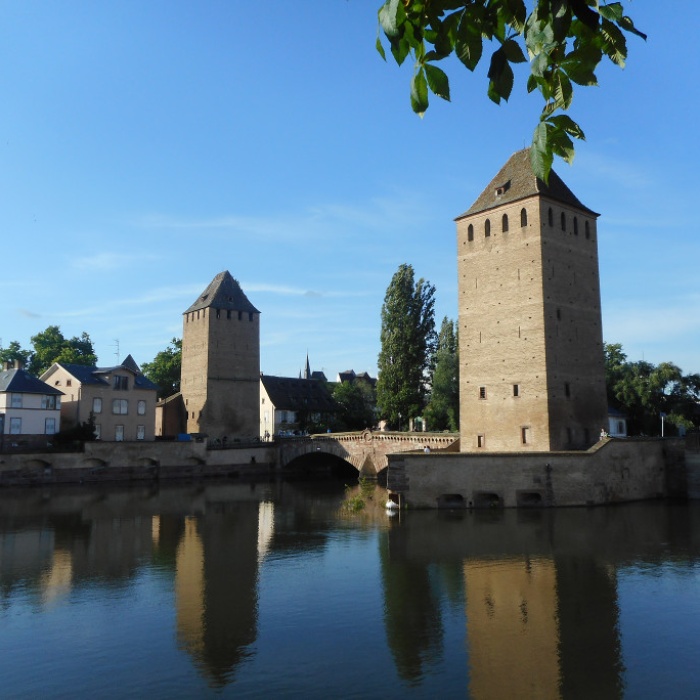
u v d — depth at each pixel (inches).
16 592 997.8
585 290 2108.8
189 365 3671.3
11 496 2230.6
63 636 801.6
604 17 161.8
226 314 3631.9
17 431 2753.4
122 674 686.5
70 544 1371.8
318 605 918.4
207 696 631.8
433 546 1283.2
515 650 741.9
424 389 2992.1
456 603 916.0
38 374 4020.7
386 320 2933.1
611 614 858.8
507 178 2140.7
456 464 1752.0
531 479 1749.5
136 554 1267.2
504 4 174.2
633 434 2807.6
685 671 678.5
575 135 177.0
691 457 1888.5
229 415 3575.3
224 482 2886.3
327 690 642.8
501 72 168.7
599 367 2122.3
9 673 691.4
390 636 791.1
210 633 808.3
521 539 1330.0
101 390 3061.0
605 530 1413.6
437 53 177.9
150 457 2851.9
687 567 1087.6
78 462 2674.7
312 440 2979.8
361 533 1454.2
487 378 2059.5
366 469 2625.5
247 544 1363.2
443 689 643.5
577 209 2124.8
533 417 1929.1
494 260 2079.2
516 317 2001.7
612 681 657.6
